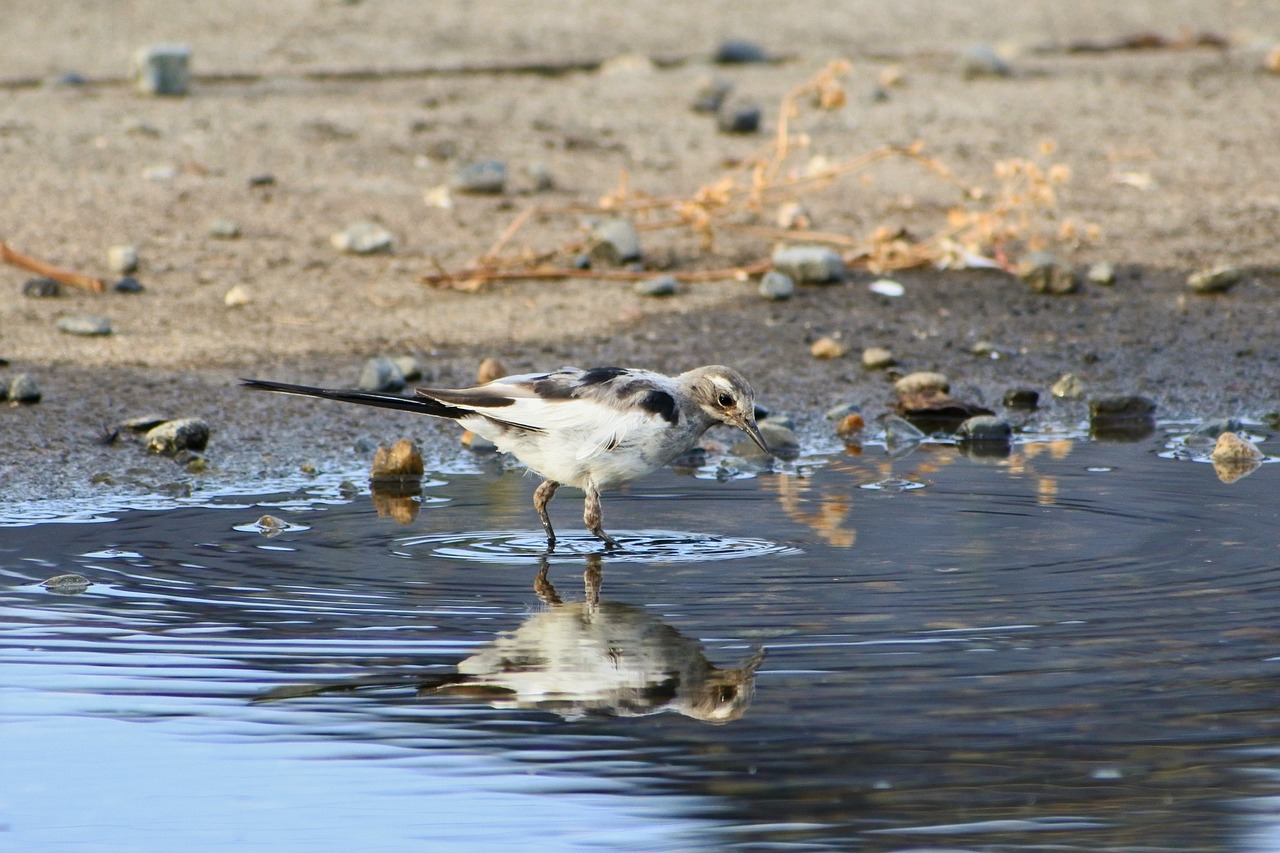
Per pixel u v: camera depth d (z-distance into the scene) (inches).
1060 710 288.2
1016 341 629.9
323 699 297.4
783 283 669.3
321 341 601.9
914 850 242.5
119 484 465.1
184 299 641.6
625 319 639.8
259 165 806.5
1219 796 256.7
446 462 506.3
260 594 359.6
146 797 259.6
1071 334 636.7
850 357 609.9
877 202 792.9
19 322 605.6
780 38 1146.0
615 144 871.7
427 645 325.4
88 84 951.0
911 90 1002.1
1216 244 732.7
